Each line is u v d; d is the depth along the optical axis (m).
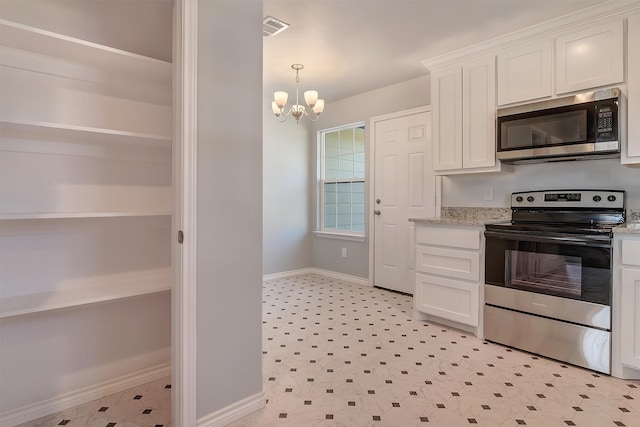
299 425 1.64
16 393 1.67
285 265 4.80
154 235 2.11
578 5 2.33
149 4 1.93
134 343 2.02
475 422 1.66
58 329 1.78
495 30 2.71
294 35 2.82
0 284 1.65
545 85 2.56
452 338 2.68
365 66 3.48
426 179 3.74
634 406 1.79
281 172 4.73
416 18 2.54
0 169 1.63
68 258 1.82
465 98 2.98
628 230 2.02
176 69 1.51
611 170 2.58
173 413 1.54
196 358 1.53
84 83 1.82
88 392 1.86
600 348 2.12
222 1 1.61
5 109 1.62
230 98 1.64
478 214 3.30
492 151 2.83
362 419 1.68
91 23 1.83
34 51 1.64
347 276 4.61
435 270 2.94
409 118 3.89
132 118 1.98
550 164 2.85
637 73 2.20
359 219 4.59
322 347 2.51
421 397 1.87
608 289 2.10
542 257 2.36
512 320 2.49
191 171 1.50
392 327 2.91
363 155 4.54
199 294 1.54
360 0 2.33
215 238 1.59
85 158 1.85
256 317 1.76
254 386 1.75
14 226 1.65
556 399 1.86
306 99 3.32
